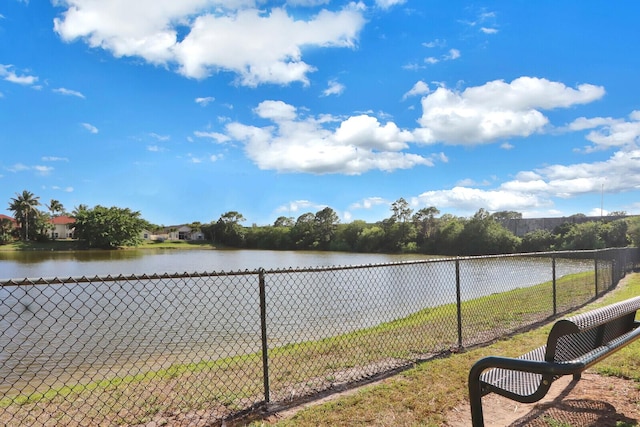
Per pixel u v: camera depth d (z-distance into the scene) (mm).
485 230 67438
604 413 3430
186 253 93125
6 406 4125
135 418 3678
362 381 4594
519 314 8445
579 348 2850
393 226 88562
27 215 115312
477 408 2797
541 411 3520
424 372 4672
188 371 5312
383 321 9523
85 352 7867
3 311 13875
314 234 114750
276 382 4668
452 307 9977
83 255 82500
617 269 13750
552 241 54938
